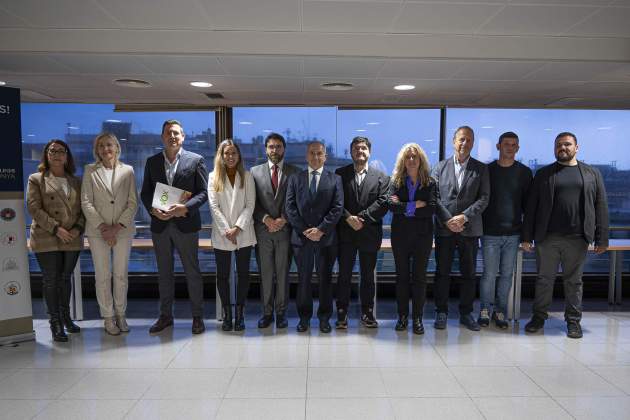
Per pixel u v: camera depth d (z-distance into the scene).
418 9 2.66
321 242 3.52
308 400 2.48
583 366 2.98
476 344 3.41
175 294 5.06
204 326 3.84
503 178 3.74
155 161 3.61
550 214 3.63
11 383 2.71
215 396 2.53
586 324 3.99
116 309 3.67
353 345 3.38
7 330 3.40
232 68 3.48
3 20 2.85
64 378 2.78
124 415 2.31
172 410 2.36
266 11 2.70
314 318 4.13
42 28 3.00
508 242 3.79
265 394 2.55
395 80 3.87
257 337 3.57
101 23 2.91
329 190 3.53
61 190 3.45
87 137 5.52
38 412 2.35
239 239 3.62
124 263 3.61
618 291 4.79
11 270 3.40
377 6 2.62
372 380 2.74
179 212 3.47
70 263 3.59
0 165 3.30
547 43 3.16
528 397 2.52
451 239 3.70
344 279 3.75
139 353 3.21
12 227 3.39
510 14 2.73
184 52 3.10
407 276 3.70
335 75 3.70
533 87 4.14
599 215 3.61
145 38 3.06
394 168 3.62
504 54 3.17
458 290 5.14
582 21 2.85
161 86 4.13
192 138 5.15
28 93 4.46
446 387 2.65
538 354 3.21
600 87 4.12
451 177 3.70
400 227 3.60
